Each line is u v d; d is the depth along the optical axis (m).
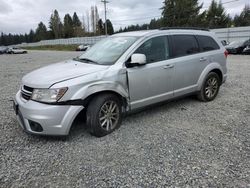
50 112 3.29
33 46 75.31
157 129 4.04
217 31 29.83
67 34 86.56
